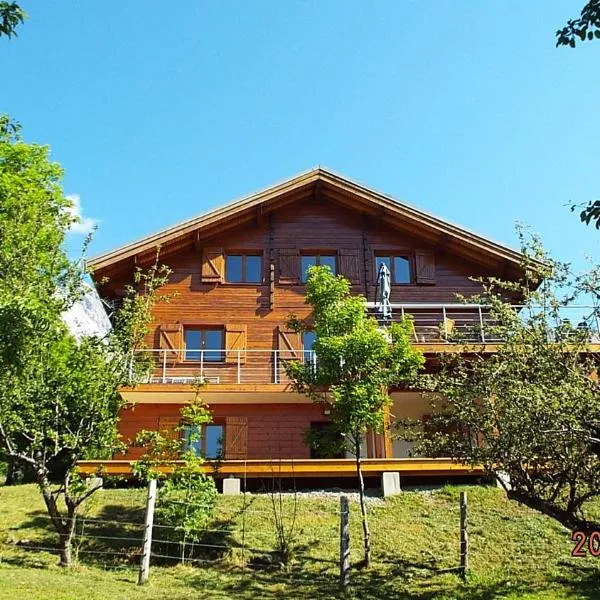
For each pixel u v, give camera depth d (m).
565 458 9.38
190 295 20.27
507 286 11.46
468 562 12.05
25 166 18.25
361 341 12.99
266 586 10.98
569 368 9.73
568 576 11.34
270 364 19.70
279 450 18.52
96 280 19.28
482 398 10.57
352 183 20.94
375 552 12.46
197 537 12.48
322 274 14.23
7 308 9.00
